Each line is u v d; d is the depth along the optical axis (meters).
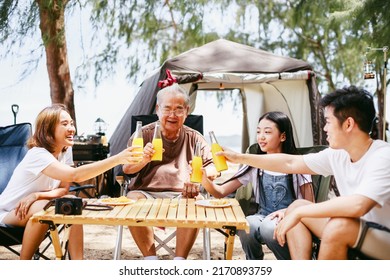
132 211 1.97
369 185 1.70
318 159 2.18
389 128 6.03
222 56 5.76
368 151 1.87
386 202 1.79
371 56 7.85
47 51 7.93
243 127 7.76
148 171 2.83
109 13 8.66
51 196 2.35
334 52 11.18
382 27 7.82
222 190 2.57
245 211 2.75
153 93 5.34
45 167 2.24
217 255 3.36
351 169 1.94
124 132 5.68
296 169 2.22
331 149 2.13
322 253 1.70
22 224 2.27
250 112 6.11
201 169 2.37
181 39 10.10
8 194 2.40
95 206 2.05
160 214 1.90
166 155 2.85
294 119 5.82
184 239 2.29
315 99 5.69
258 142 2.66
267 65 5.68
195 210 2.03
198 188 2.60
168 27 9.90
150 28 9.39
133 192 2.70
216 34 10.38
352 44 10.05
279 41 11.24
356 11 8.09
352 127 1.84
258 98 6.09
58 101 8.03
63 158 2.57
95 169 2.15
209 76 5.42
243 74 5.52
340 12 8.50
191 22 9.34
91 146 4.84
